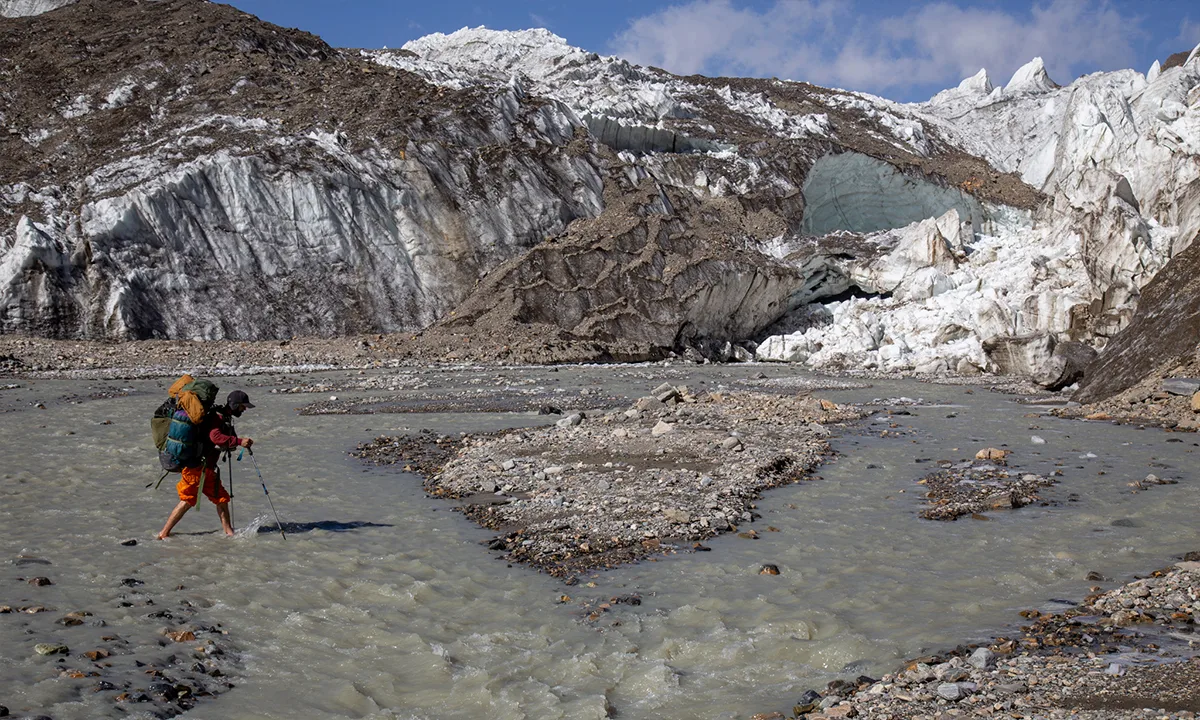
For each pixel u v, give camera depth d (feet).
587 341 129.59
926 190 176.24
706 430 51.90
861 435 52.60
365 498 35.35
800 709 16.08
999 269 132.67
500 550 27.76
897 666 18.17
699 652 19.33
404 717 16.16
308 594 22.90
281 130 141.49
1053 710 15.20
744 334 151.02
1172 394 61.00
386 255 135.33
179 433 27.81
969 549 27.30
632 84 192.75
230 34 162.20
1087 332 114.83
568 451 45.21
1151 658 17.52
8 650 17.71
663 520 30.73
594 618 21.43
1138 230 113.29
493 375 99.55
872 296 153.58
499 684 17.54
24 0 175.63
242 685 17.22
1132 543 27.48
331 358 111.96
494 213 145.07
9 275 108.99
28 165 129.29
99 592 22.12
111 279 113.29
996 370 106.11
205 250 122.93
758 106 200.23
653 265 142.20
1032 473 39.40
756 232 159.63
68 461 41.96
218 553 26.43
